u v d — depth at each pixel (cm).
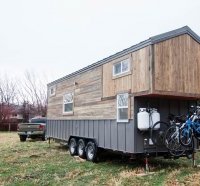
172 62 902
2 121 3562
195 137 961
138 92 897
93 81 1168
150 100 939
